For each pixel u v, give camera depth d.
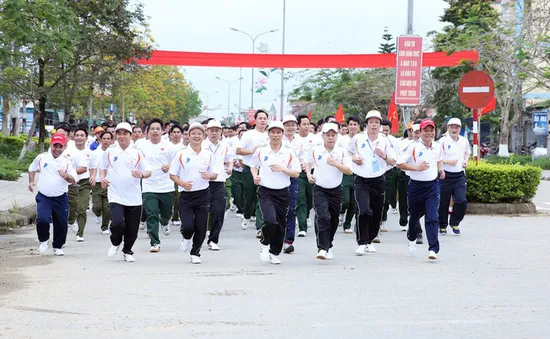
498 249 12.21
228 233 14.95
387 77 49.06
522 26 34.72
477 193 18.11
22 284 9.16
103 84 35.28
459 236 13.95
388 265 10.66
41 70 30.75
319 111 56.16
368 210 11.66
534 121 44.78
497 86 38.22
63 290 8.75
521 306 7.80
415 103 20.64
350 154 11.93
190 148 10.99
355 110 50.78
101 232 14.95
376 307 7.76
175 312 7.54
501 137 40.75
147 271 10.16
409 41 20.56
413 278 9.53
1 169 25.70
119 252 12.12
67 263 10.91
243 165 15.25
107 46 30.77
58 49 16.12
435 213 11.15
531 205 18.44
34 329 6.86
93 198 14.95
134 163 11.05
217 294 8.48
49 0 15.70
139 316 7.36
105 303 7.99
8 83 30.52
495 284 9.07
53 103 34.91
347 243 13.34
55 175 11.59
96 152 13.95
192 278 9.58
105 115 58.91
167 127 17.88
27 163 31.66
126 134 11.08
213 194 12.45
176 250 12.42
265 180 10.82
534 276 9.64
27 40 15.23
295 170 10.67
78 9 29.62
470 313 7.47
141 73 44.66
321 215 11.05
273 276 9.73
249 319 7.23
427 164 11.03
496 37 33.28
